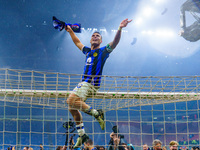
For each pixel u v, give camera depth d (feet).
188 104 75.66
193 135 62.13
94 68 16.38
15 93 15.25
